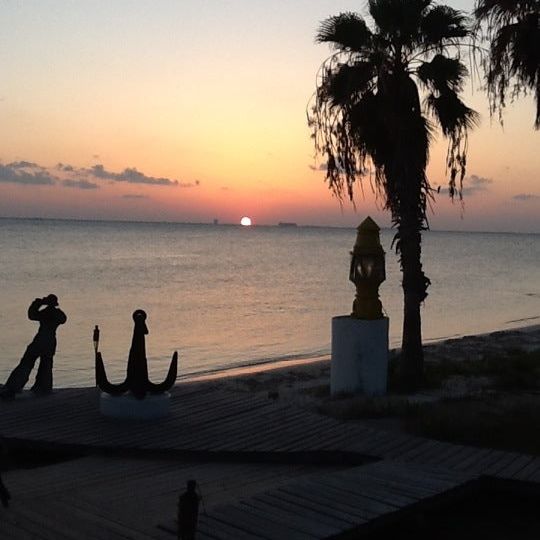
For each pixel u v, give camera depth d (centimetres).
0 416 1170
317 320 3988
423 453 957
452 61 1495
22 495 827
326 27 1530
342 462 968
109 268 7988
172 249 13912
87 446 1021
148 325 3672
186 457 999
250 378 1959
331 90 1524
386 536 779
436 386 1568
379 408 1275
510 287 6700
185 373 2381
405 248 1562
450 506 850
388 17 1483
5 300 4572
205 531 688
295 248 16212
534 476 854
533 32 1288
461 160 1541
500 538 778
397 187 1533
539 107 1324
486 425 1120
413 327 1569
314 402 1432
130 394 1169
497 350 2361
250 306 4669
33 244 13738
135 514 757
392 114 1502
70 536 686
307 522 709
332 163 1549
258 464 988
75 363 2542
